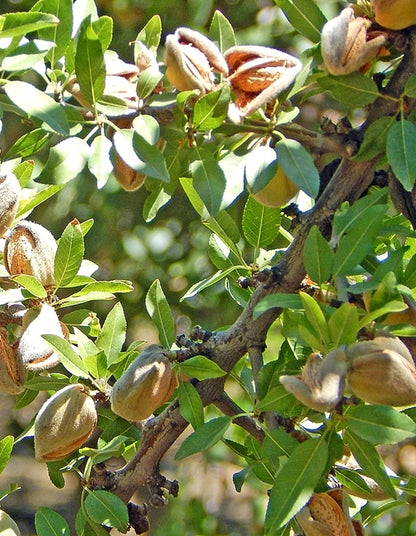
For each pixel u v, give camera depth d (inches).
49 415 50.4
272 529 47.0
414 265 49.7
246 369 55.1
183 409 50.1
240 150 50.8
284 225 56.4
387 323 49.0
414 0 48.4
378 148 49.9
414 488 51.7
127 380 49.4
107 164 49.9
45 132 52.3
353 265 48.3
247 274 55.0
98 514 50.6
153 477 51.8
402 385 46.4
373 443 47.8
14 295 51.3
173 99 49.9
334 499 48.2
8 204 50.9
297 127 50.4
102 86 49.4
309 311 47.2
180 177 52.4
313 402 45.9
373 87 49.4
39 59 49.3
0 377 51.1
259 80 49.3
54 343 50.2
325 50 48.4
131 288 52.4
